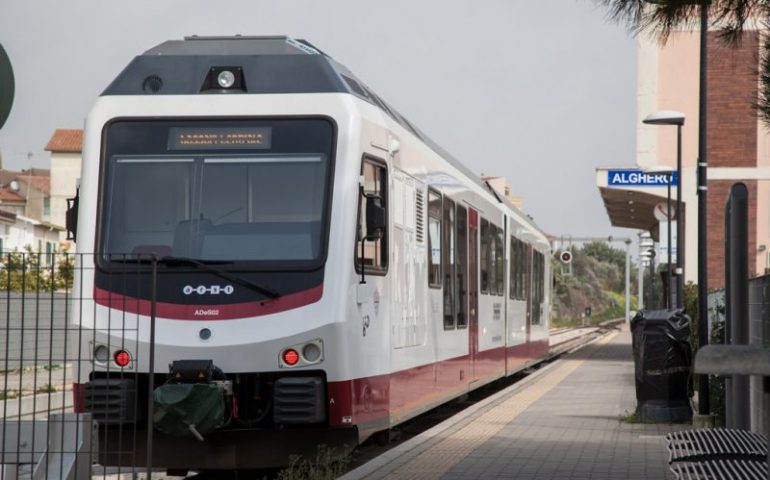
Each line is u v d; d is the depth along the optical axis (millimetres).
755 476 9719
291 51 17531
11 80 11078
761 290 17062
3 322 13742
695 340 34812
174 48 17734
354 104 17094
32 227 104188
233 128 16891
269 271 16266
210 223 16562
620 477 15789
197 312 16156
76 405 16047
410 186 20359
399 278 19312
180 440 16031
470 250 27297
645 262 73375
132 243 16516
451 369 24594
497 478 15609
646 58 60031
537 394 32781
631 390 34375
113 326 16141
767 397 8375
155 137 16922
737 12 12781
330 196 16562
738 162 58719
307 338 16078
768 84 13453
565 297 195000
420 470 16312
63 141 136500
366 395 17062
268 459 16141
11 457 11883
